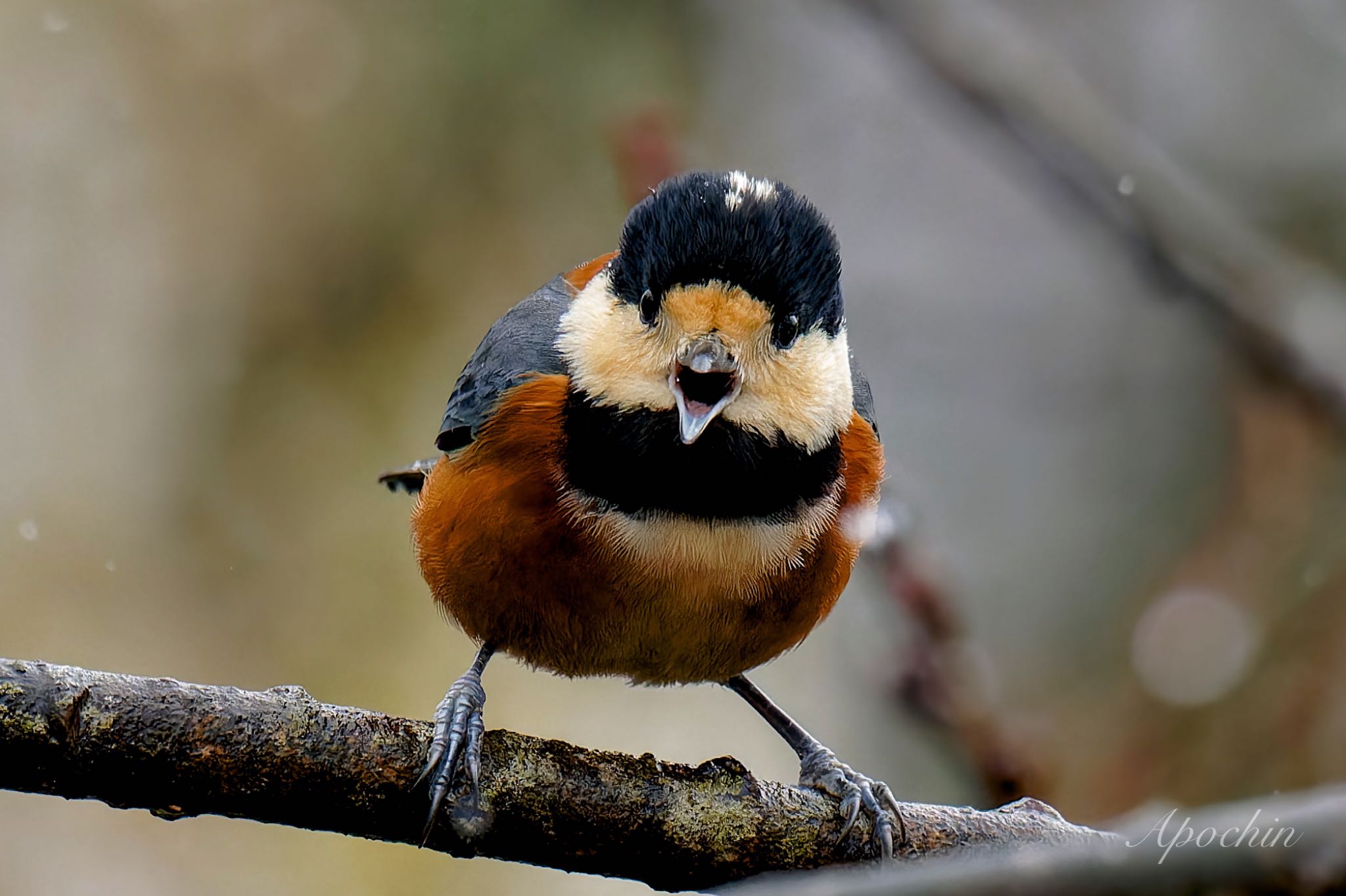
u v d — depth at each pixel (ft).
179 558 44.47
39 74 47.52
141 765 17.95
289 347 47.21
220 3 49.11
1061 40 52.70
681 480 21.52
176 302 46.85
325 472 45.98
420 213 48.70
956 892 13.73
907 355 53.42
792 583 22.47
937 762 40.04
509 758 19.77
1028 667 44.37
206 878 39.58
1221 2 51.93
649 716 43.24
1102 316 51.78
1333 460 40.60
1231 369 44.55
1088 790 36.60
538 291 26.08
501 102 49.57
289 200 48.03
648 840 20.12
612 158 32.63
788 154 54.24
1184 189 36.17
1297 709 37.37
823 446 22.43
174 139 48.03
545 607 22.44
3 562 42.80
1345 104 50.14
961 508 50.29
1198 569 40.91
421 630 44.27
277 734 18.56
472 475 22.24
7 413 44.62
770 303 21.26
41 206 46.68
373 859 40.14
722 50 52.85
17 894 38.45
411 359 47.57
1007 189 54.54
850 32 52.80
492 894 40.06
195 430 45.91
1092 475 49.42
